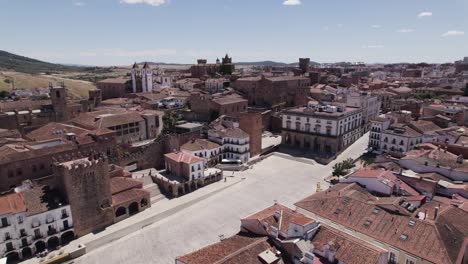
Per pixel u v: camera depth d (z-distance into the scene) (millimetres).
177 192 107875
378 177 82062
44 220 78000
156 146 130875
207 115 170000
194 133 141625
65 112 155125
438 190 81250
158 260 74438
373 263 51031
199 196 107438
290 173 126625
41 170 102000
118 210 93250
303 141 157125
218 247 59156
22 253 75625
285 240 57125
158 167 132500
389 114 153000
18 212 73750
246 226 65250
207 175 118000
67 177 80438
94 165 85500
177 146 133125
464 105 173375
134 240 82500
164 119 159500
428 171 90875
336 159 141125
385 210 68938
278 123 183750
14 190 90562
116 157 118750
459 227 63188
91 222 86688
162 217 94125
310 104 178125
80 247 78062
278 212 64625
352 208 70188
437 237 58344
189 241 81562
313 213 73000
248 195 107312
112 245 80438
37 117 148250
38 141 112562
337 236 57375
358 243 55094
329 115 147750
